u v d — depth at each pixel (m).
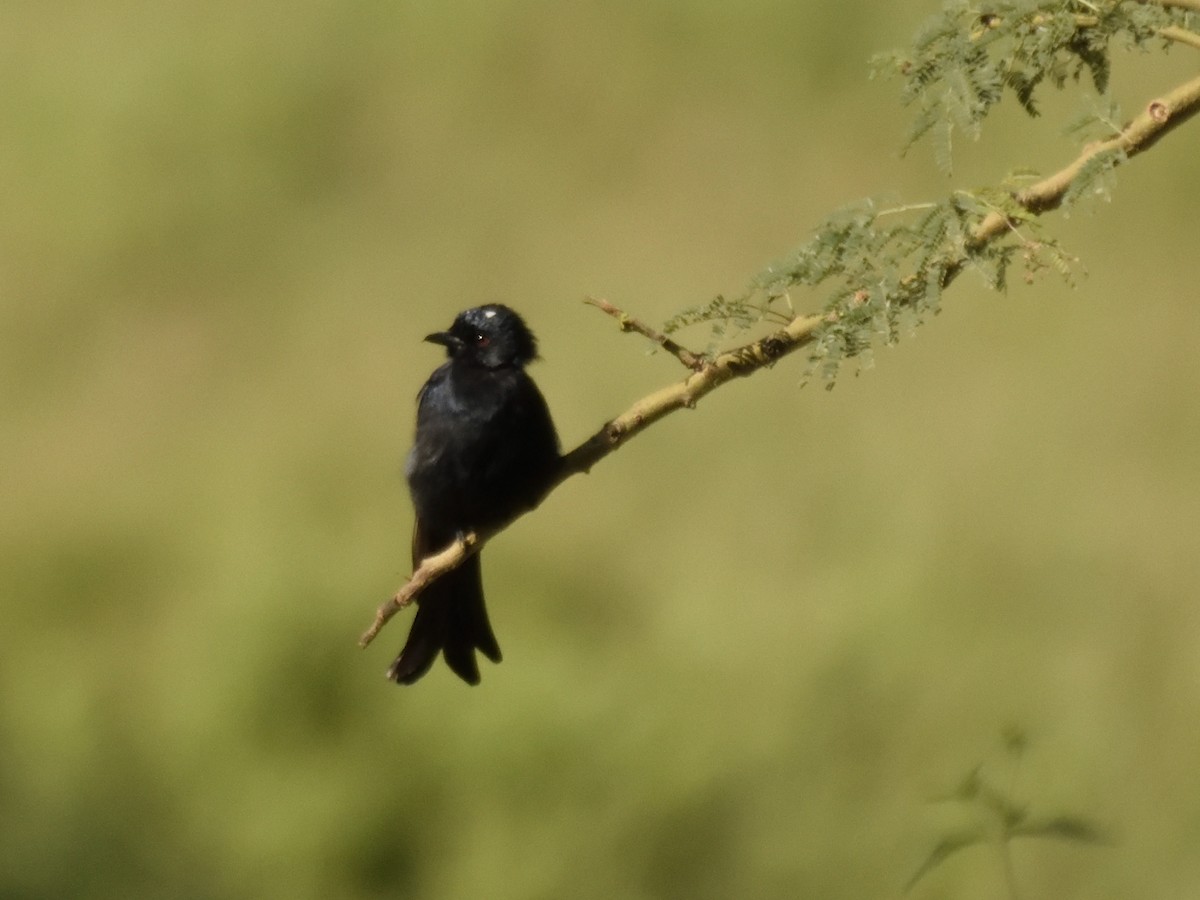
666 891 10.55
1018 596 13.09
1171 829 9.55
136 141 23.95
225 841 11.21
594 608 14.42
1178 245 17.88
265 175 23.50
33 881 10.97
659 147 22.86
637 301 19.64
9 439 19.41
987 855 9.16
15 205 23.45
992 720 10.94
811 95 23.11
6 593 16.11
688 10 24.28
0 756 11.84
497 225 22.06
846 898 10.29
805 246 5.44
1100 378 16.45
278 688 11.81
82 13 26.39
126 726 12.37
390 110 24.25
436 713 11.39
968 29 5.57
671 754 10.97
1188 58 18.81
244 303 21.58
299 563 12.85
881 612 12.33
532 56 24.47
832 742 11.23
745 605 13.12
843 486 15.62
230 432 18.86
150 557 16.64
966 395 16.61
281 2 25.64
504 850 10.66
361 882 11.05
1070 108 19.33
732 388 17.16
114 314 21.66
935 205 5.36
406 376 19.50
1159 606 12.73
